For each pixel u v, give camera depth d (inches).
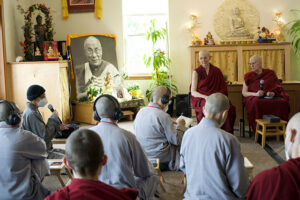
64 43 286.2
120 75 300.5
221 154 75.2
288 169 46.5
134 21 306.2
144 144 131.6
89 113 260.4
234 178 75.7
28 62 241.0
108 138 84.0
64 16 292.7
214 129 77.9
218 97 80.5
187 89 299.7
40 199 94.9
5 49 239.9
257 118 191.8
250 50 279.9
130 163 85.9
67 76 258.7
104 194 45.9
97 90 270.1
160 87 130.4
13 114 88.8
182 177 132.3
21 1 278.8
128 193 50.3
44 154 96.1
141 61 309.6
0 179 88.0
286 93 209.2
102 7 295.4
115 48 296.0
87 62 280.4
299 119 49.7
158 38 304.3
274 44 278.5
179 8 293.7
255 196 48.3
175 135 128.3
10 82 244.2
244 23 293.3
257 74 205.3
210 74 195.3
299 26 281.9
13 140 88.7
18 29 272.7
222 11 292.4
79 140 47.8
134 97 277.6
